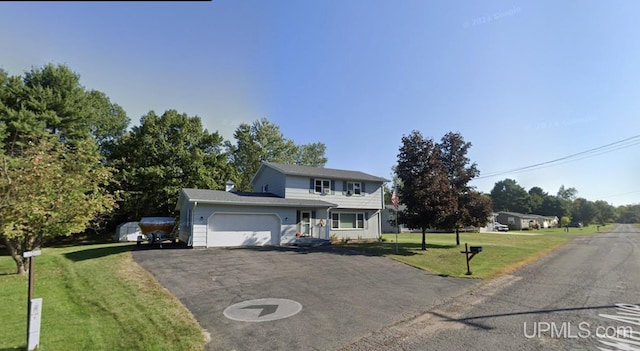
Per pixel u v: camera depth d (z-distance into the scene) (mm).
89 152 13633
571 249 20234
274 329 6176
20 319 6859
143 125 30359
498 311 7363
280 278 10273
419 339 5723
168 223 20000
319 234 22328
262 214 18922
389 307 7641
